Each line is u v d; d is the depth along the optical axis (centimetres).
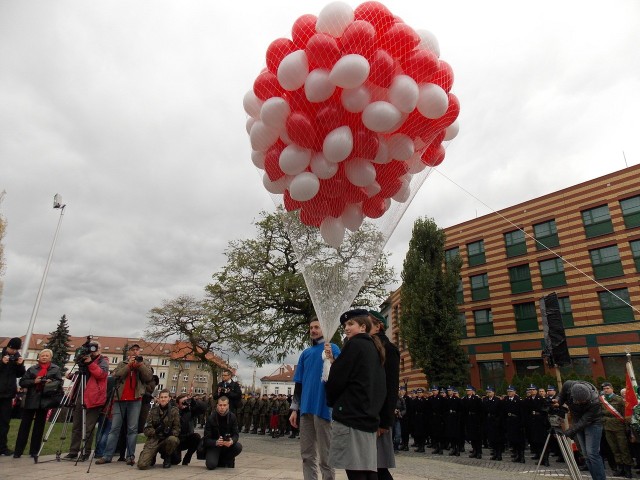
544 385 1792
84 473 582
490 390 1230
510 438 1100
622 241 1959
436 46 441
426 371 1980
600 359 1930
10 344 721
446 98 410
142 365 738
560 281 2141
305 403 446
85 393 732
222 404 755
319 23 401
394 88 387
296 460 895
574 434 633
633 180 1973
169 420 717
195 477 604
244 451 1098
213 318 1697
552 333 1032
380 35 402
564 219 2180
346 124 397
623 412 941
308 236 453
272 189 477
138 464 674
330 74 373
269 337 1717
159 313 2669
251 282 1709
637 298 1870
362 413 305
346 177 422
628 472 895
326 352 406
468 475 787
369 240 451
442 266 2214
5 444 707
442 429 1236
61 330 5053
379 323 410
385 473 386
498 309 2356
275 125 410
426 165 475
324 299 428
